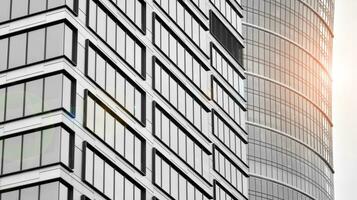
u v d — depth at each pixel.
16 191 77.19
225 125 109.44
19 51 81.44
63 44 80.25
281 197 193.38
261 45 199.75
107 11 86.62
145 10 93.50
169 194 91.44
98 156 81.19
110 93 84.88
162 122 92.75
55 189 76.19
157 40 94.94
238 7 119.31
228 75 112.69
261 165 192.00
